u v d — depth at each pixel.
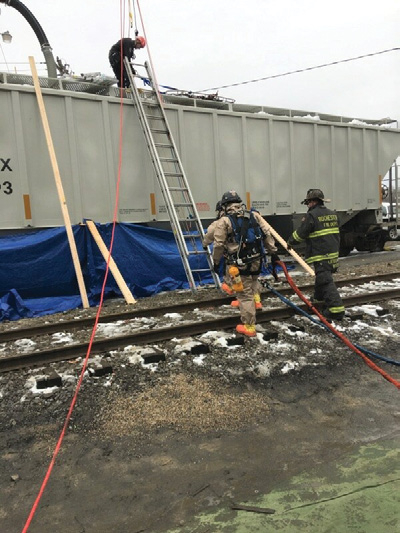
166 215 9.17
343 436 3.15
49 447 3.13
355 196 12.48
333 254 5.54
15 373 4.30
